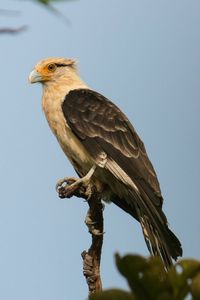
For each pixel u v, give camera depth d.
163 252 10.67
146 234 11.21
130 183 12.08
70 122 12.95
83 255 9.85
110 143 12.65
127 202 12.70
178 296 4.76
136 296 4.71
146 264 4.74
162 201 11.87
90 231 10.13
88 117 12.95
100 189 12.66
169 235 10.61
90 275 9.75
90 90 13.52
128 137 12.68
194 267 4.76
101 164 12.45
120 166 12.38
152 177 12.15
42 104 13.77
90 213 10.35
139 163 12.30
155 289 4.73
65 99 13.31
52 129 13.46
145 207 11.59
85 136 12.77
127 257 4.73
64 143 13.21
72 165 13.45
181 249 10.44
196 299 4.70
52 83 13.68
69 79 13.80
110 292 4.68
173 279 4.77
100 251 9.88
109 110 13.05
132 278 4.75
